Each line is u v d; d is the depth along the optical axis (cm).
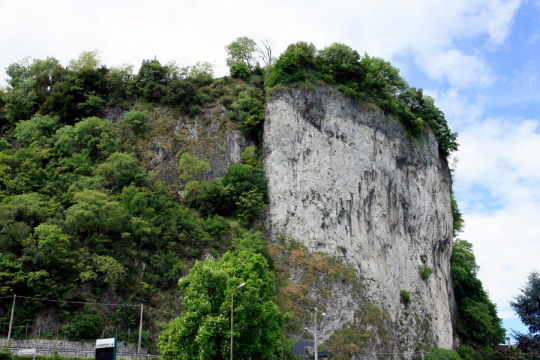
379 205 9025
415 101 11012
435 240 10025
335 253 8112
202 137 9206
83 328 5778
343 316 7462
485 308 10394
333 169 8838
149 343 6150
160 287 6744
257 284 5150
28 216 6575
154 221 7438
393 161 9544
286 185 8525
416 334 8375
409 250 9281
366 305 7769
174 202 8131
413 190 9775
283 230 8131
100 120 8894
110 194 7675
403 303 8612
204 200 8312
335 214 8494
